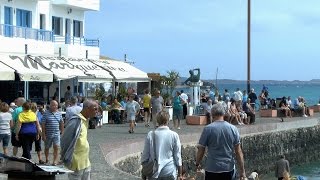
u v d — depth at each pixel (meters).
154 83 55.12
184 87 54.44
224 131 11.56
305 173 41.34
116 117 41.50
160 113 11.79
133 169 25.98
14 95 42.03
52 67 39.75
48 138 19.45
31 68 37.97
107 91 50.03
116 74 45.03
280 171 30.89
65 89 47.59
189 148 31.88
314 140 48.28
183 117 45.28
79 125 11.12
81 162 11.13
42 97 45.31
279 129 43.34
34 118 19.72
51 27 48.94
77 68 42.22
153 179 11.46
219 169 11.51
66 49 47.28
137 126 38.81
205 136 11.61
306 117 50.75
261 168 40.53
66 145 11.08
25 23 45.66
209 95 50.34
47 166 10.57
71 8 51.31
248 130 39.12
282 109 50.69
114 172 17.80
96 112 11.39
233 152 11.66
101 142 27.19
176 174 11.74
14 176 10.23
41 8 47.53
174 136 11.66
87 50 50.00
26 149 19.61
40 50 43.88
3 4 42.66
